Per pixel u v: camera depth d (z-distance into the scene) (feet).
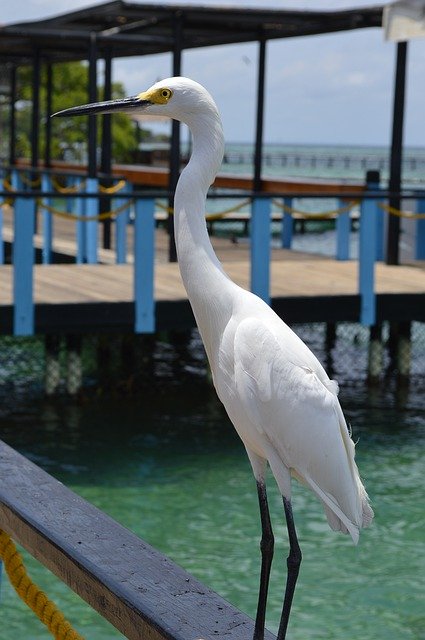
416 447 34.37
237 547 26.02
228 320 8.89
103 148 57.52
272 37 52.01
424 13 38.60
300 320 38.58
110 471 31.53
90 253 49.75
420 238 51.62
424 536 26.76
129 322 36.17
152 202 36.11
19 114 180.55
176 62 45.85
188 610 8.26
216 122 9.30
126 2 43.39
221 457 33.24
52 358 39.19
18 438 34.63
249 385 8.70
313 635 21.36
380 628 21.74
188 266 9.00
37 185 67.62
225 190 75.15
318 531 27.12
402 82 46.98
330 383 9.07
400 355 43.34
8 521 10.71
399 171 47.73
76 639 9.51
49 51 64.44
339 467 8.89
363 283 39.17
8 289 38.45
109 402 39.55
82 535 9.65
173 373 44.34
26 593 10.25
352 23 46.52
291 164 232.53
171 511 28.40
